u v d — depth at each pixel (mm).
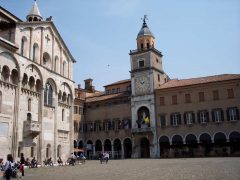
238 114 59125
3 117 40156
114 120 75188
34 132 44812
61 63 57062
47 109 50688
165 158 61250
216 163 36375
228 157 53625
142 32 78500
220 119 60781
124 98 74562
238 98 59656
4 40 40375
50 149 50438
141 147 70750
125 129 72938
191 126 63469
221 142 59688
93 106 79688
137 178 22266
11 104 41938
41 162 47000
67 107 57906
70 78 59625
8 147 40562
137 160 55719
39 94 48938
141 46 77625
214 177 20688
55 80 53562
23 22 46250
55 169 37281
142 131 68688
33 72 47469
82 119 79375
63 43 58000
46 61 53156
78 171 32250
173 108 66375
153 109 68938
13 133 41719
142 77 72438
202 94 63625
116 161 55062
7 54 41625
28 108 45875
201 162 39938
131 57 76188
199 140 62062
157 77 73375
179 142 64250
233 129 58969
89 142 78375
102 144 75875
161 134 66750
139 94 71875
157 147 66688
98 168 36219
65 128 56344
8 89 41625
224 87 61438
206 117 62250
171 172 26375
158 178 21688
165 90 68125
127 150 73062
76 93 81125
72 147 57312
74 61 61781
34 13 55000
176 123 65438
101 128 76938
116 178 22844
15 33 44375
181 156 63375
